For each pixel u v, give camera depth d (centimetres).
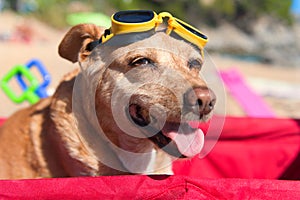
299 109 308
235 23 1387
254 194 64
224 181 64
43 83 146
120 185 63
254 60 1078
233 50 1291
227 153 122
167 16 81
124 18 79
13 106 249
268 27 1420
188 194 64
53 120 88
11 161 95
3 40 712
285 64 1056
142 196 63
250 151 122
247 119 127
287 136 127
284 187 64
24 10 1037
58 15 986
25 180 63
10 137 98
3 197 62
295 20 1513
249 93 210
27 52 533
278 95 360
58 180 63
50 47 668
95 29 86
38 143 93
